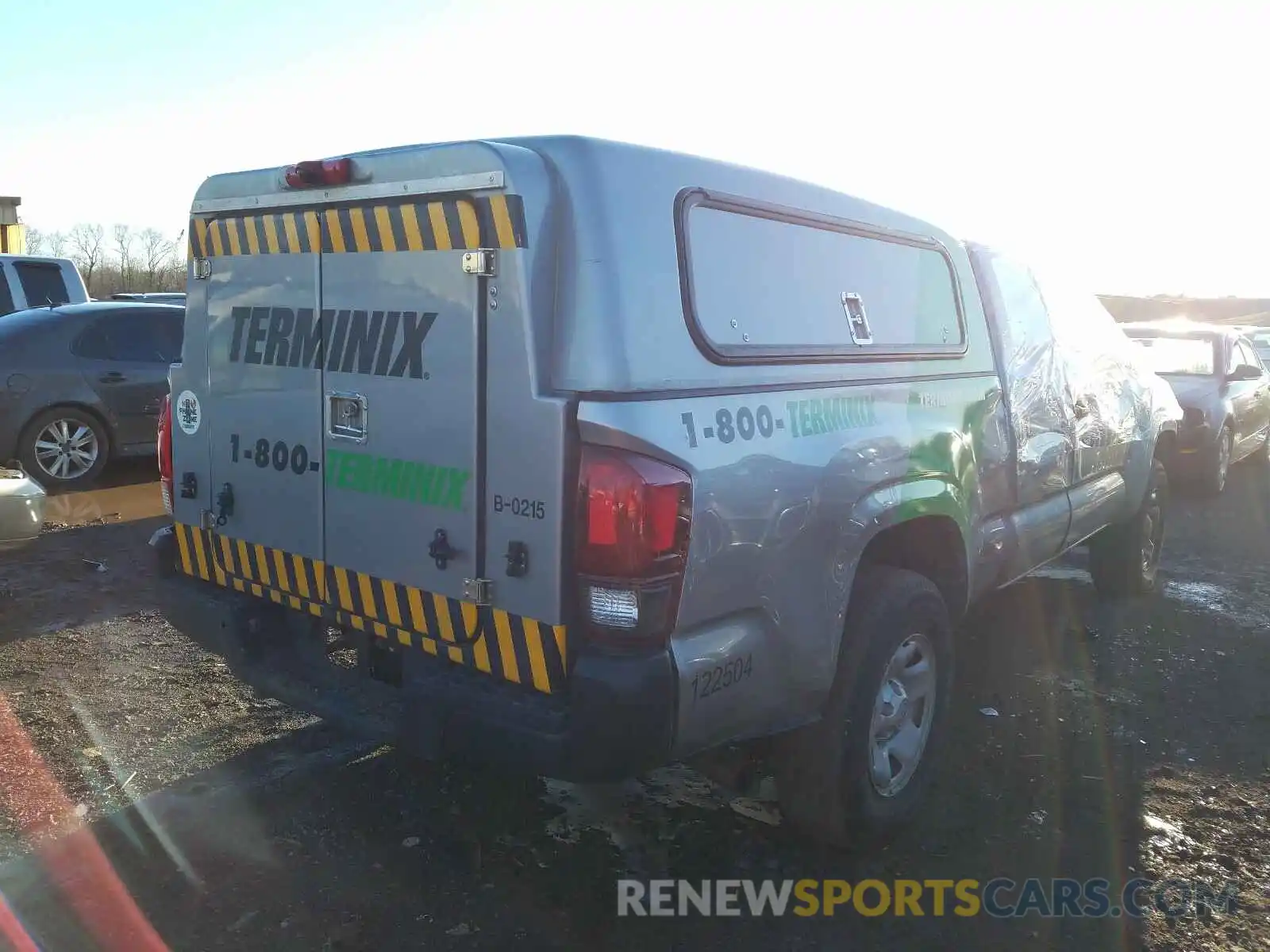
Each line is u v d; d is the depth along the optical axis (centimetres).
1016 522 475
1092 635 602
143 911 320
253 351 355
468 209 285
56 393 902
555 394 275
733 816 388
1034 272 515
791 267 338
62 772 406
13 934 306
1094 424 553
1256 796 412
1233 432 1094
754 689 303
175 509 398
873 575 359
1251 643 596
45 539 746
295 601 353
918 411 385
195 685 494
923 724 386
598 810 388
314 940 308
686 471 276
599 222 276
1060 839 378
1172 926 329
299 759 423
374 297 314
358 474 325
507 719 282
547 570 278
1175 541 856
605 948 309
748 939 315
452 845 362
